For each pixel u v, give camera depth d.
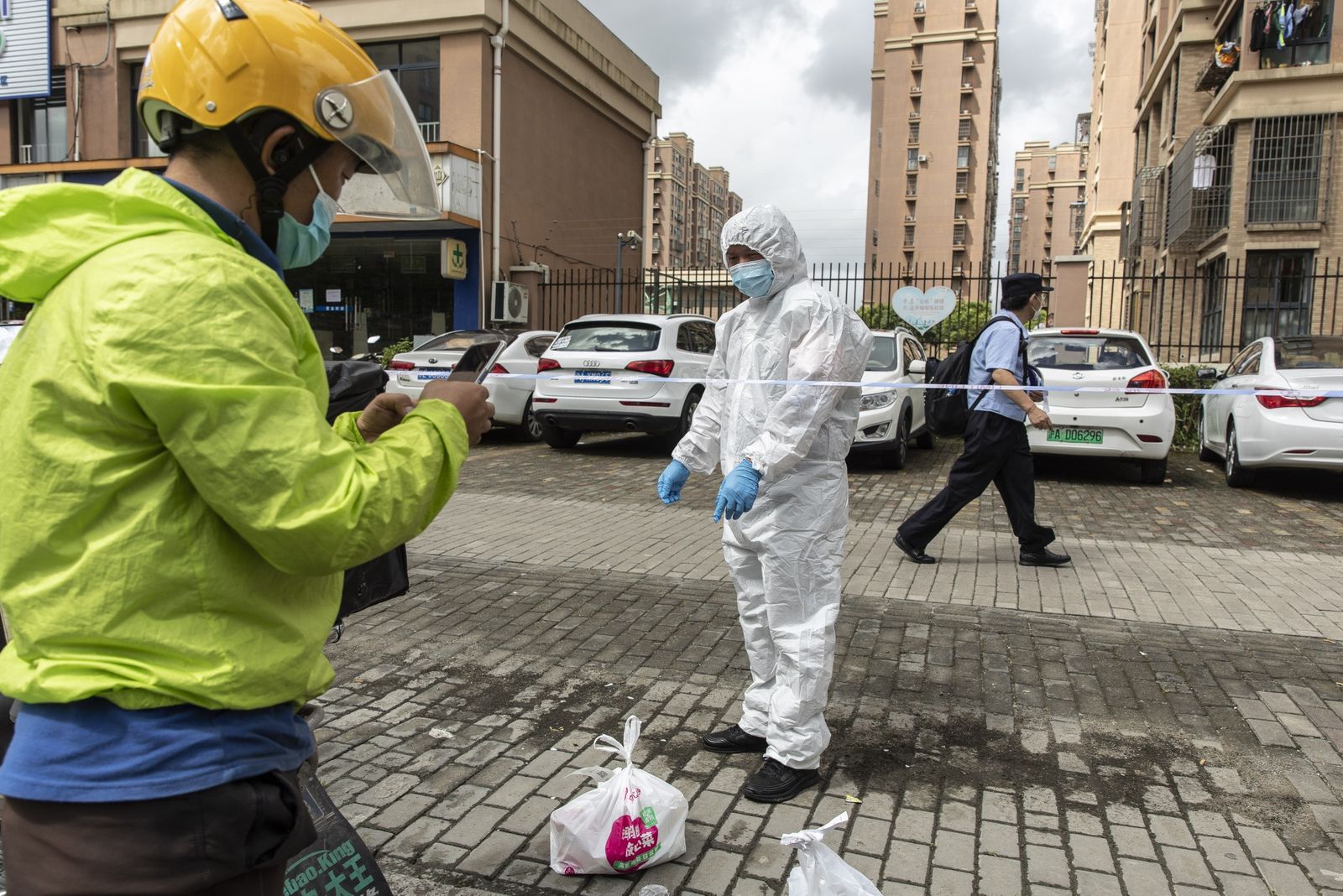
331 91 1.33
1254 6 16.72
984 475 5.76
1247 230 16.48
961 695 3.79
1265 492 8.90
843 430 2.97
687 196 138.88
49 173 17.70
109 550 1.16
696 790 3.01
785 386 2.76
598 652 4.29
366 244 17.41
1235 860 2.63
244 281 1.19
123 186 1.26
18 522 1.18
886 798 2.97
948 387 5.47
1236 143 16.52
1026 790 3.03
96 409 1.13
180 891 1.21
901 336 11.44
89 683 1.16
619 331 10.71
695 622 4.73
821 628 2.93
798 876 2.07
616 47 21.89
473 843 2.69
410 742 3.35
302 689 1.33
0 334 2.28
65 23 18.09
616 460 10.70
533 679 3.96
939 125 91.19
